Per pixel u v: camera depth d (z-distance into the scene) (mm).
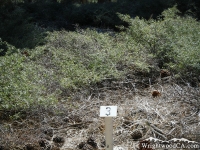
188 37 6809
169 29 7297
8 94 5074
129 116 4844
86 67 6211
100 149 4246
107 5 10547
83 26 10094
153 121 4648
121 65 6242
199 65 5789
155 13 10133
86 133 4543
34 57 6645
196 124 4480
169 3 10148
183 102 5094
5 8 9492
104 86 5766
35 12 10375
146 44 6934
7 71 5594
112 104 5211
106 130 3809
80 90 5570
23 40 7879
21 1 9852
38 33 8234
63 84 5484
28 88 5121
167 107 4945
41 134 4445
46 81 5570
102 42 7125
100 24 10055
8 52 6625
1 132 4449
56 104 5000
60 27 9867
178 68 5988
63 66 6039
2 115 4984
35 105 4859
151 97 5363
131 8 10375
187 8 10109
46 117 4816
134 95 5574
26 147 4270
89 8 10336
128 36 7379
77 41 7070
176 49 6320
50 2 10727
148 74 6246
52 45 7250
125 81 5902
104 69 5980
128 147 4234
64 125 4754
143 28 7199
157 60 6547
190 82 5797
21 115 4891
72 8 10609
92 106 5152
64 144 4363
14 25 8508
